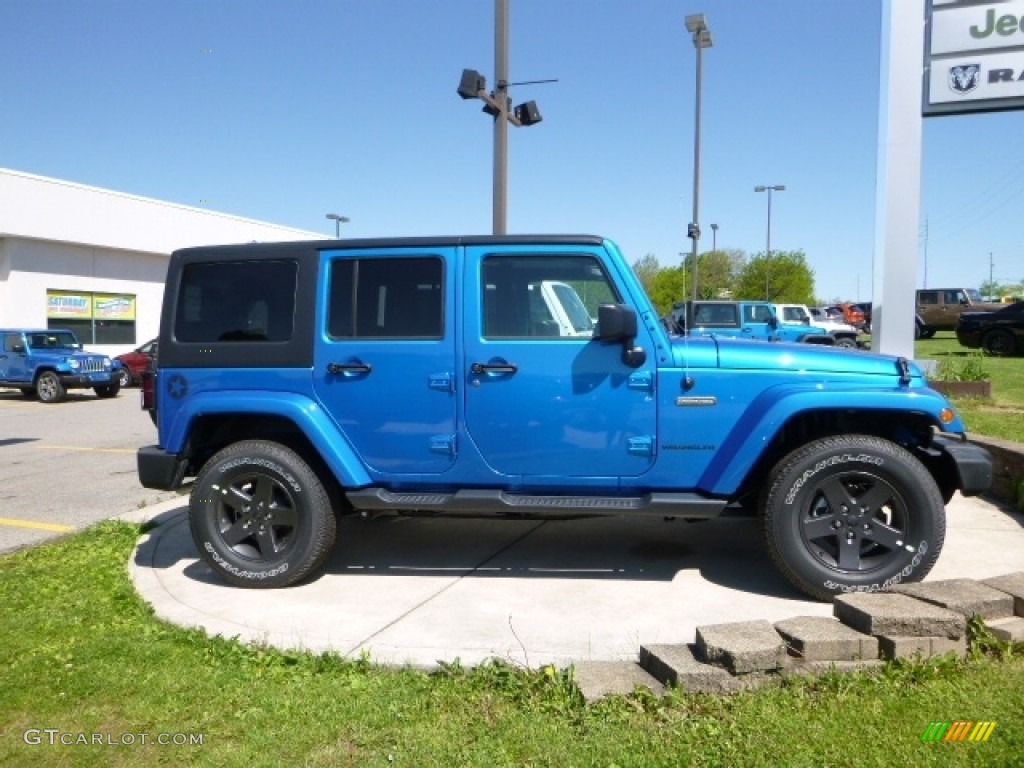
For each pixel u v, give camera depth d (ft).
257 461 15.43
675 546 17.75
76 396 70.79
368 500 15.23
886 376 14.43
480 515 16.15
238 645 12.62
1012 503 20.27
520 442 14.89
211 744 9.94
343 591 15.29
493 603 14.37
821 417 14.89
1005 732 9.27
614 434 14.64
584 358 14.61
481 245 15.03
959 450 13.92
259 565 15.60
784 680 10.60
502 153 37.76
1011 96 32.76
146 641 12.96
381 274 15.39
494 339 14.90
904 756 8.90
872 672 10.75
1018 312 73.46
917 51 33.27
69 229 85.87
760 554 17.06
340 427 15.40
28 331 66.28
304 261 15.61
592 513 14.76
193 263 16.19
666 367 14.47
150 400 16.65
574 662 11.50
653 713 10.17
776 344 15.17
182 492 26.14
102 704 10.97
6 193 78.89
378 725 10.20
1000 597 11.74
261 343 15.71
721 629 11.32
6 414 55.31
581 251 14.78
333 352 15.35
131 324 96.63
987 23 32.78
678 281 174.29
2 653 12.57
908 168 33.76
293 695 10.99
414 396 15.12
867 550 14.19
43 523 22.81
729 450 14.29
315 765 9.36
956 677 10.57
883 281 34.30
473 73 34.83
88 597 15.31
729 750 9.21
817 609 13.73
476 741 9.78
